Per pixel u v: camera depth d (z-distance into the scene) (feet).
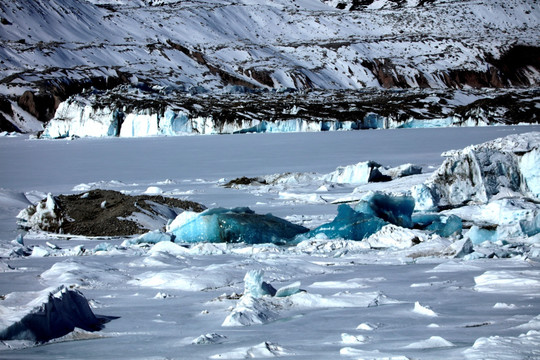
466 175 101.09
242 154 255.50
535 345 25.35
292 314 37.81
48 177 197.77
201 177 186.09
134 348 30.27
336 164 209.15
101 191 105.70
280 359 26.20
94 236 89.40
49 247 78.07
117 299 44.93
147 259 60.80
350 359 25.32
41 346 31.50
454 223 79.66
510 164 101.45
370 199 85.51
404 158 219.20
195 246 71.41
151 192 147.13
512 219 80.02
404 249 67.05
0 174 208.85
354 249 70.90
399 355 25.45
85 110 414.00
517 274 46.52
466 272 51.11
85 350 30.09
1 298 41.83
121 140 363.35
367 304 39.50
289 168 201.16
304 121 378.73
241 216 81.61
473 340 28.40
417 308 36.91
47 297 34.32
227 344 30.27
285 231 81.20
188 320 37.45
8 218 107.76
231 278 51.13
